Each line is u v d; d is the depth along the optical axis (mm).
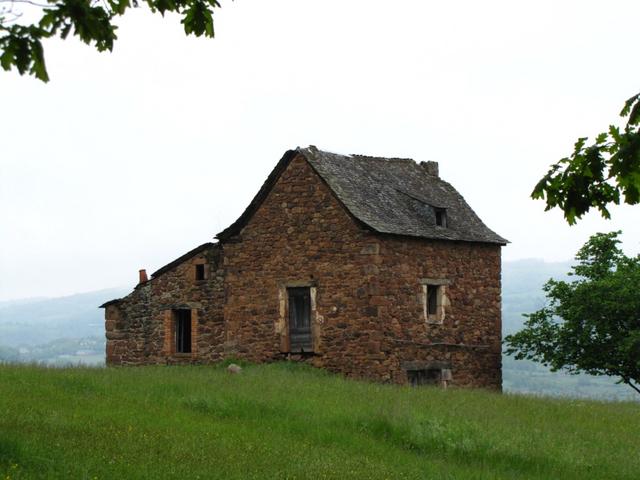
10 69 9625
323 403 22828
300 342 34156
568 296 37000
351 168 36188
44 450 15000
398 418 20688
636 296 35094
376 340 32531
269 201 34844
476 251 37094
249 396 22859
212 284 36562
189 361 36656
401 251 33750
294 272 34188
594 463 18297
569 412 24438
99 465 14555
